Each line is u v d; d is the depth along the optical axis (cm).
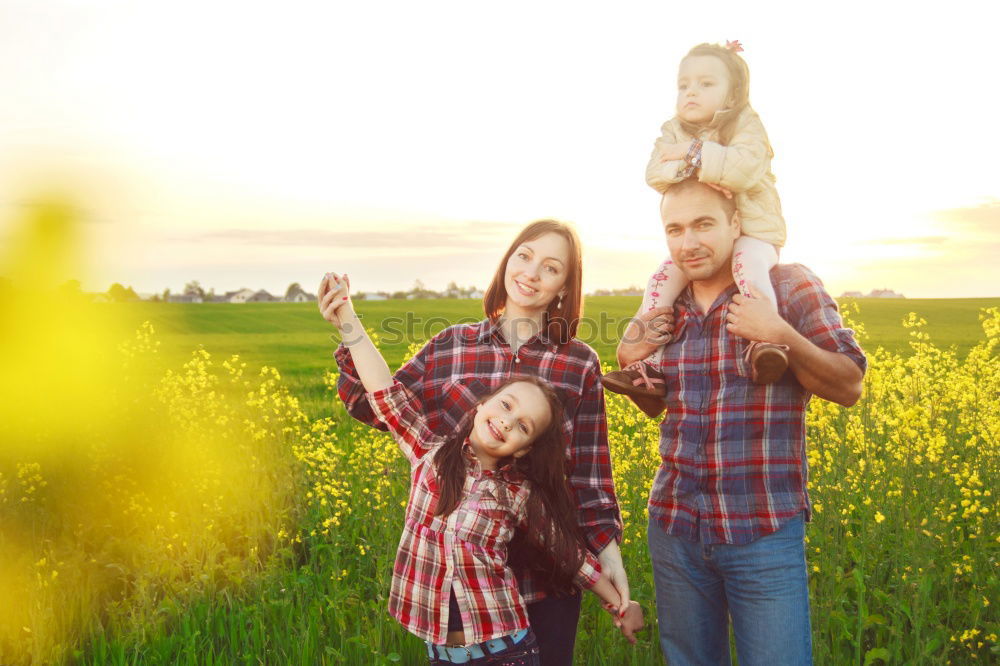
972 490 415
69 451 579
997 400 555
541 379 277
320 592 400
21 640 362
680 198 271
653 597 395
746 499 266
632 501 452
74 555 432
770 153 274
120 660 343
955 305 3509
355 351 280
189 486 519
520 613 255
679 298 293
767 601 262
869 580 384
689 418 278
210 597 407
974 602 351
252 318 4191
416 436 277
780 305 273
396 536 445
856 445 445
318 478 533
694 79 272
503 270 296
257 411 686
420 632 255
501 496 260
